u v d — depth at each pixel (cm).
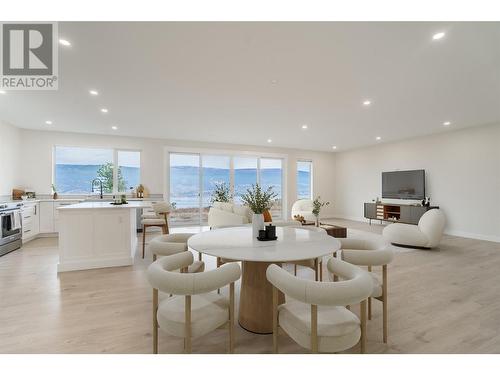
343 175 918
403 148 707
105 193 653
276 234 239
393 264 366
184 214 732
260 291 198
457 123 521
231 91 349
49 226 557
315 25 207
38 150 587
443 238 553
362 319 144
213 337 188
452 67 279
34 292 265
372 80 313
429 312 226
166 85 328
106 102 393
